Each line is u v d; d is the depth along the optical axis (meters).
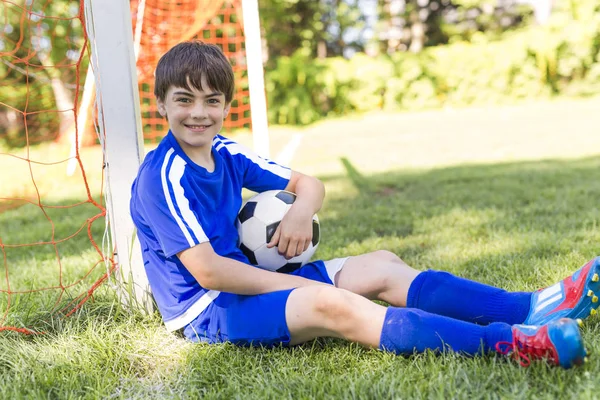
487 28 20.69
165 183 1.75
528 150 8.04
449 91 16.06
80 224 4.34
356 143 9.90
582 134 9.38
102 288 2.37
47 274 2.86
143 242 1.93
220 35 11.45
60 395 1.60
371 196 4.96
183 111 1.79
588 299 1.64
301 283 1.81
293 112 14.59
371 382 1.56
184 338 1.97
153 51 5.46
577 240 3.00
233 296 1.82
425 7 20.39
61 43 10.95
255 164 2.12
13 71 10.91
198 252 1.73
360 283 1.93
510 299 1.81
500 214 3.86
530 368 1.54
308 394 1.53
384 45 20.38
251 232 1.99
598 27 15.54
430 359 1.62
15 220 4.72
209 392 1.59
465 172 6.17
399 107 15.88
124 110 2.02
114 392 1.67
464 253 2.90
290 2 16.39
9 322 2.09
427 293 1.85
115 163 2.05
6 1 2.45
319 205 2.10
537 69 15.94
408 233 3.52
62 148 8.80
